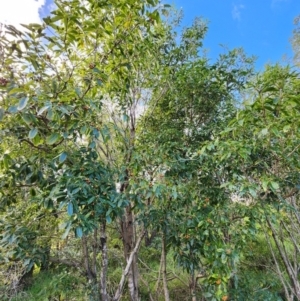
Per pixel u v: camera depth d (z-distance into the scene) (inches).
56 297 111.8
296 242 106.2
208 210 82.0
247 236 73.5
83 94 65.2
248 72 103.9
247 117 64.1
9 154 67.0
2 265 95.0
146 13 72.2
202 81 100.3
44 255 83.3
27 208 86.7
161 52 109.3
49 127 60.2
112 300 96.8
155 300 123.4
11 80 54.7
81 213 61.4
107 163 88.0
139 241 103.0
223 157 67.5
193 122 107.9
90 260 119.0
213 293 71.7
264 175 66.1
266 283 112.9
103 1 63.6
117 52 77.0
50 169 69.1
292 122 60.8
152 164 88.3
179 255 86.9
